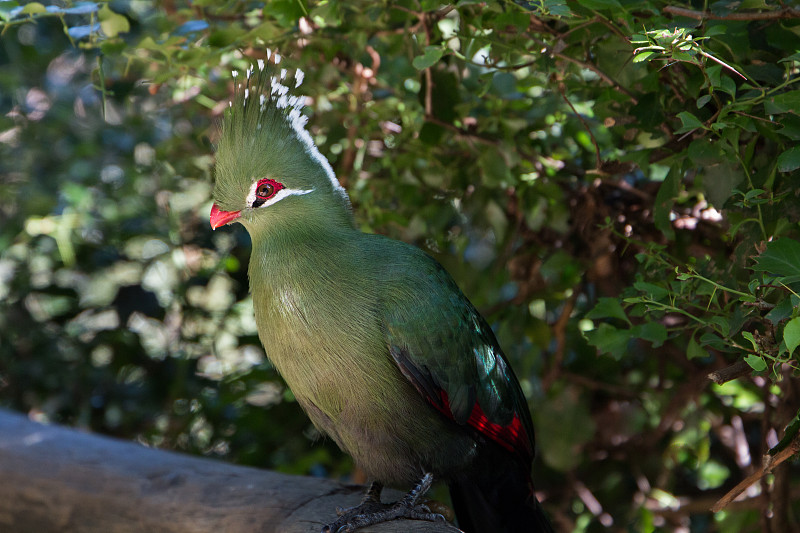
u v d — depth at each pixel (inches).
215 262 229.5
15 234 225.6
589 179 167.2
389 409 121.0
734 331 113.2
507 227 183.5
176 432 223.3
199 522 139.4
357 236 123.6
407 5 147.9
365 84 177.8
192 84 175.8
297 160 121.4
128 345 236.1
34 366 238.1
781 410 150.7
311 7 151.0
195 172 213.8
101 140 244.8
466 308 127.6
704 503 187.8
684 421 189.5
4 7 145.3
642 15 127.4
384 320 118.7
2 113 247.4
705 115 126.7
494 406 130.0
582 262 170.7
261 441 213.2
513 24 131.0
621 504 198.1
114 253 236.1
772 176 119.3
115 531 146.0
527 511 140.4
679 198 152.5
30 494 153.6
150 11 224.4
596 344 129.0
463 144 169.9
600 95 146.0
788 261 102.7
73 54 243.0
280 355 121.5
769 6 113.9
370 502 129.8
